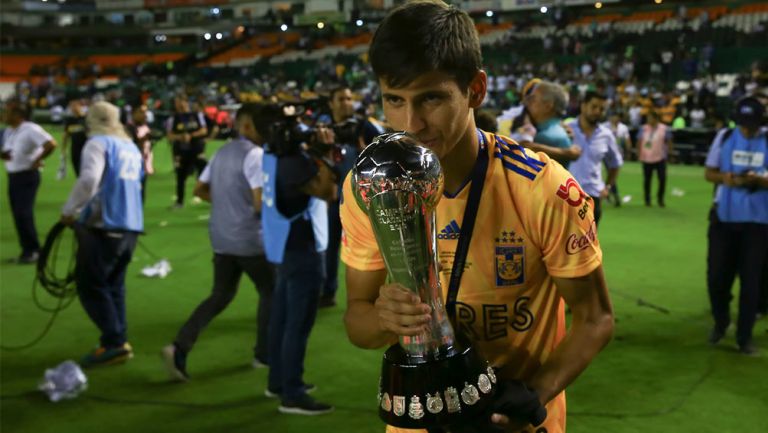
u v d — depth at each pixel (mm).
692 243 8469
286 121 3666
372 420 3846
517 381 1271
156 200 12297
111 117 4660
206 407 4031
